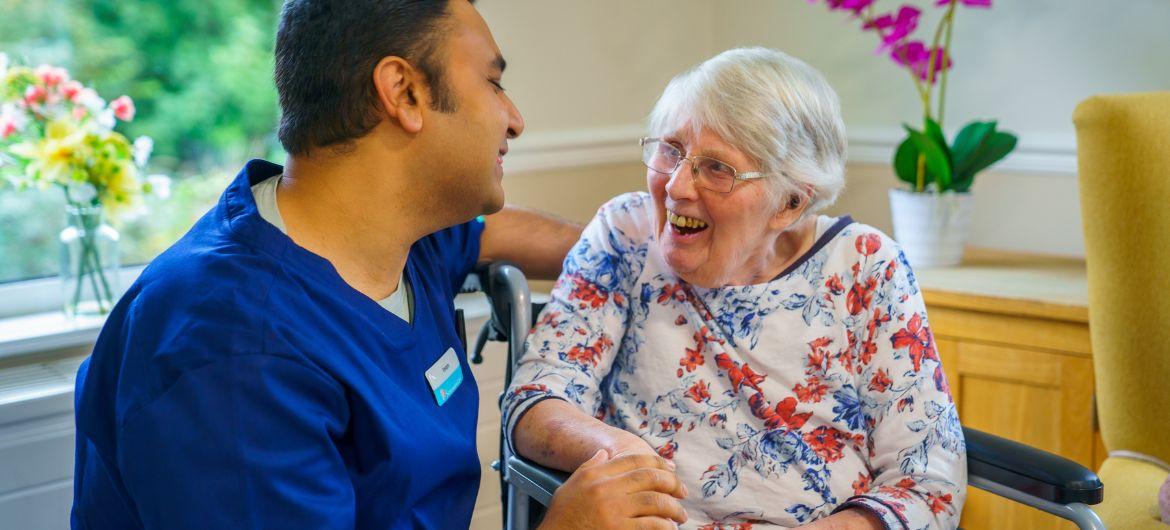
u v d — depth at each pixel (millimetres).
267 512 943
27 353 1925
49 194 2092
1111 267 1674
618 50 2689
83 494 1073
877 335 1353
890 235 2631
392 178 1084
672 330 1396
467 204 1134
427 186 1102
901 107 2564
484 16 2396
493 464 1487
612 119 2707
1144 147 1635
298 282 1042
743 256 1311
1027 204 2404
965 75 2449
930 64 2201
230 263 1016
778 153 1248
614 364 1451
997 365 1979
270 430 958
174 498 927
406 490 1083
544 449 1274
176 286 998
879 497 1264
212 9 2283
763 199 1269
